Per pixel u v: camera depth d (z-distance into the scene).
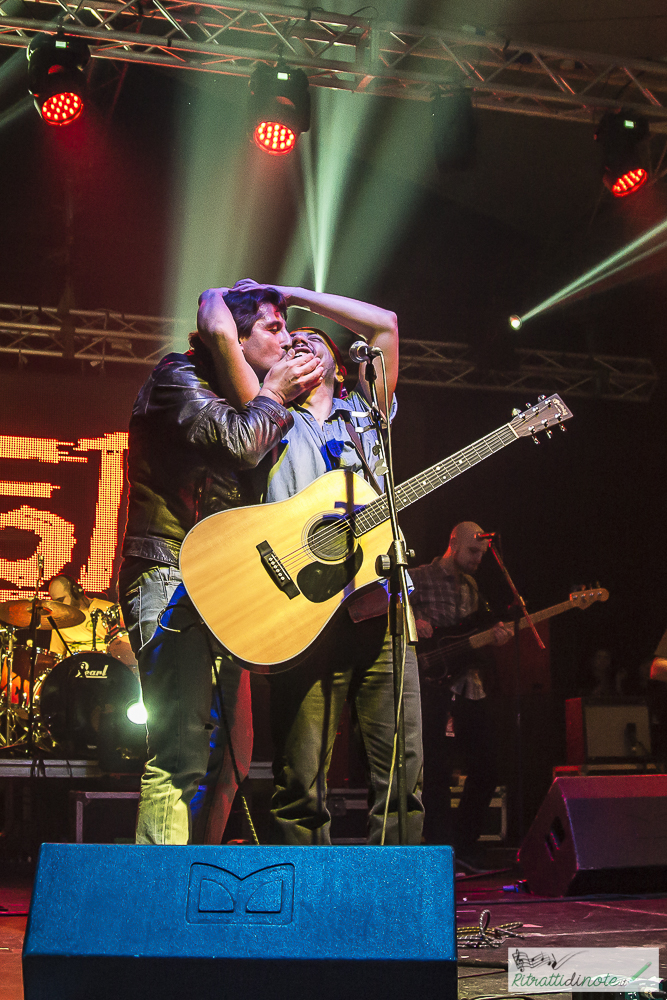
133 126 8.43
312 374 2.46
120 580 2.49
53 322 8.55
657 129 7.04
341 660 2.40
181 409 2.37
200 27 6.18
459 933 2.99
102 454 8.66
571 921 3.32
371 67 6.30
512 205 8.70
